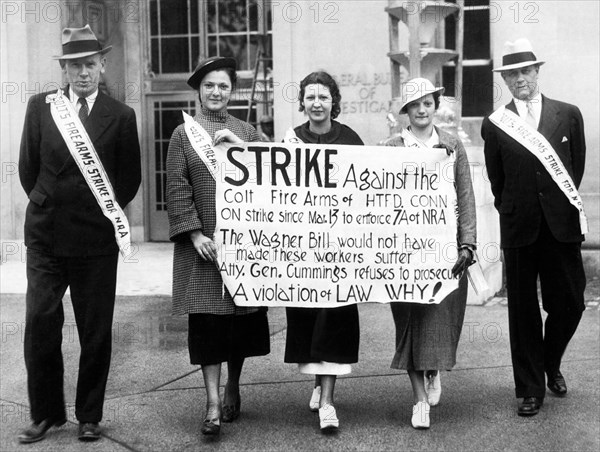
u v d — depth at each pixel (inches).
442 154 195.2
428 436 189.0
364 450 181.3
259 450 181.8
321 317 191.3
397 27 363.3
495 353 255.8
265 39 465.7
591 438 186.9
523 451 179.8
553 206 203.0
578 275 207.8
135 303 335.9
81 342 188.1
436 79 375.9
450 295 196.4
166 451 181.5
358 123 400.8
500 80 381.1
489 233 333.7
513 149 204.8
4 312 323.3
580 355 250.8
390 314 311.3
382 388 224.7
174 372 241.1
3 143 436.5
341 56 402.6
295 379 234.8
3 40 431.8
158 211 502.0
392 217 194.7
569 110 209.3
